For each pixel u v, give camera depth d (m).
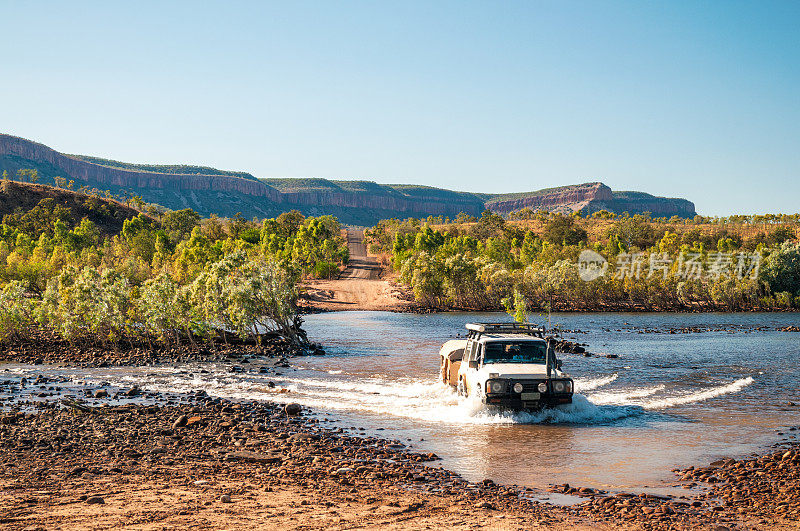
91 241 126.94
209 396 17.77
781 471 10.15
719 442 12.43
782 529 7.40
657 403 16.77
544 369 14.59
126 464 10.39
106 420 14.20
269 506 7.96
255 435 12.81
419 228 195.50
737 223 188.00
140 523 7.04
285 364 25.44
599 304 75.38
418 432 13.21
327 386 19.66
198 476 9.65
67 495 8.34
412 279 76.94
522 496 9.00
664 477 10.06
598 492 9.21
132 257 91.25
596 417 14.83
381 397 17.56
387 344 34.34
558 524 7.57
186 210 183.88
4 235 130.12
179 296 30.36
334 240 147.75
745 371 23.45
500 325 16.22
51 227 150.25
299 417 14.80
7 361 27.67
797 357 28.12
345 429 13.48
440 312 68.44
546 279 75.00
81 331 32.16
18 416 14.44
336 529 7.04
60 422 13.97
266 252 116.06
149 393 18.41
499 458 11.14
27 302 33.62
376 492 8.90
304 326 48.62
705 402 16.98
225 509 7.74
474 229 176.88
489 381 14.03
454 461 10.95
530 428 13.61
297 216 181.88
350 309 71.44
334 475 9.83
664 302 75.94
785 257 79.19
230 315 30.55
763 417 14.96
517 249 145.25
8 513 7.39
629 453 11.53
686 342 36.16
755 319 59.41
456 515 7.80
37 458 10.76
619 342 36.25
